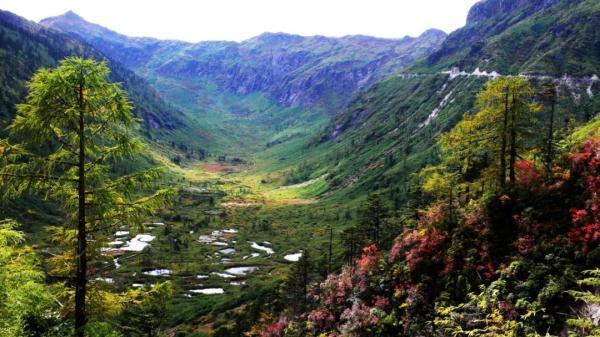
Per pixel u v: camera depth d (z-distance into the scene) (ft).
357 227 221.25
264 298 296.51
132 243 525.34
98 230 62.13
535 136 128.36
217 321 296.51
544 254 94.07
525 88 122.93
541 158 127.85
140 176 61.77
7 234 56.90
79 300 59.41
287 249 529.45
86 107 56.49
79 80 53.67
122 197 61.62
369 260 153.99
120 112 58.80
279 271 436.35
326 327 149.38
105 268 67.77
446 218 134.31
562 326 76.18
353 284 154.40
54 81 51.78
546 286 84.12
